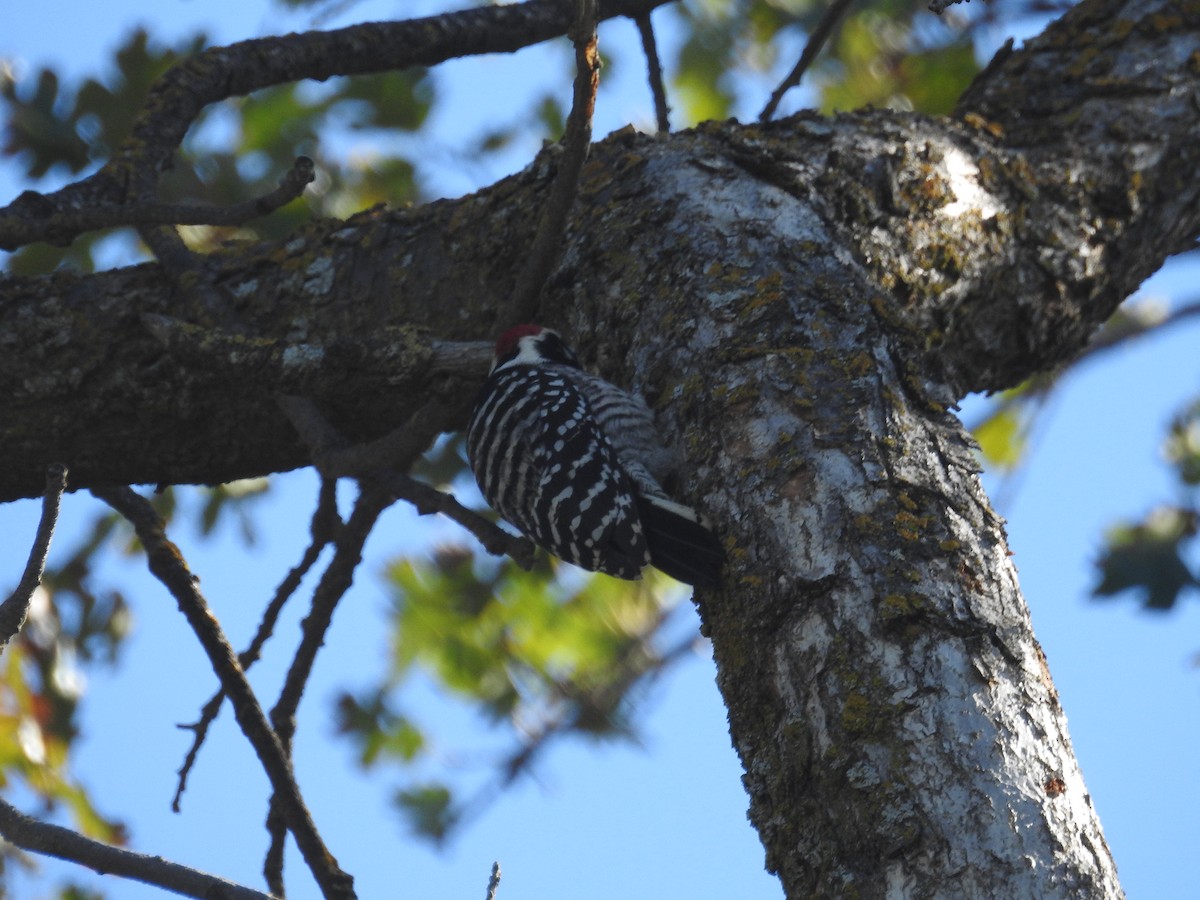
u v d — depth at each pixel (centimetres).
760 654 553
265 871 836
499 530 656
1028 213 848
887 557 549
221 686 809
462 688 1104
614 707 1079
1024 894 457
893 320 667
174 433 860
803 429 607
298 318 870
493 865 593
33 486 888
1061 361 919
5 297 859
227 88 907
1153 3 962
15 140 1078
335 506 866
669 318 706
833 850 490
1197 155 914
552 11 955
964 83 1141
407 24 926
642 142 838
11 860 984
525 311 736
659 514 623
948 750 490
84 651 1139
